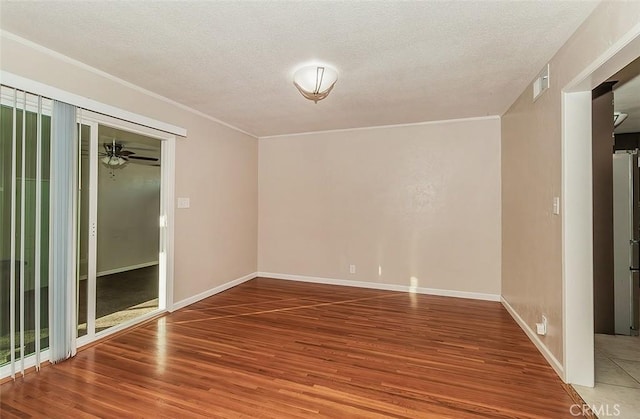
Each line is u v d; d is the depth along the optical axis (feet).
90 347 8.50
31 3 5.67
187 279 11.96
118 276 16.62
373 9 5.81
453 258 13.29
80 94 8.07
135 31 6.61
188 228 11.93
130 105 9.43
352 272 14.98
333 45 7.13
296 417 5.69
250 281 15.80
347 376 7.07
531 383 6.77
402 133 14.03
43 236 7.46
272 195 16.48
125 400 6.19
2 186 6.76
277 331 9.63
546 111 7.82
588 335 6.61
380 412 5.83
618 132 14.47
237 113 12.44
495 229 12.64
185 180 11.72
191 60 7.92
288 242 16.20
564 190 6.74
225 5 5.71
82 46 7.23
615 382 6.78
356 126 14.43
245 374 7.15
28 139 7.13
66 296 7.76
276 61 7.95
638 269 9.59
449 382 6.82
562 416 5.70
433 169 13.56
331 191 15.34
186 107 11.64
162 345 8.64
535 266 8.63
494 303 12.37
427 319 10.64
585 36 5.94
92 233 8.76
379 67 8.23
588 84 6.31
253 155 16.26
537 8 5.71
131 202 17.76
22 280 7.01
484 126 12.76
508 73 8.51
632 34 4.60
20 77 6.75
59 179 7.55
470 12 5.88
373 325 10.11
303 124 14.11
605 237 9.41
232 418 5.67
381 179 14.43
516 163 10.46
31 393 6.41
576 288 6.68
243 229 15.46
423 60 7.82
